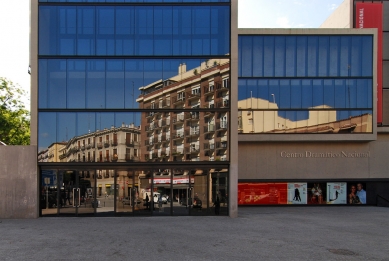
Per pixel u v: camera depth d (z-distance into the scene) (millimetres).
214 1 19438
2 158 18156
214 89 19156
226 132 18984
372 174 26734
